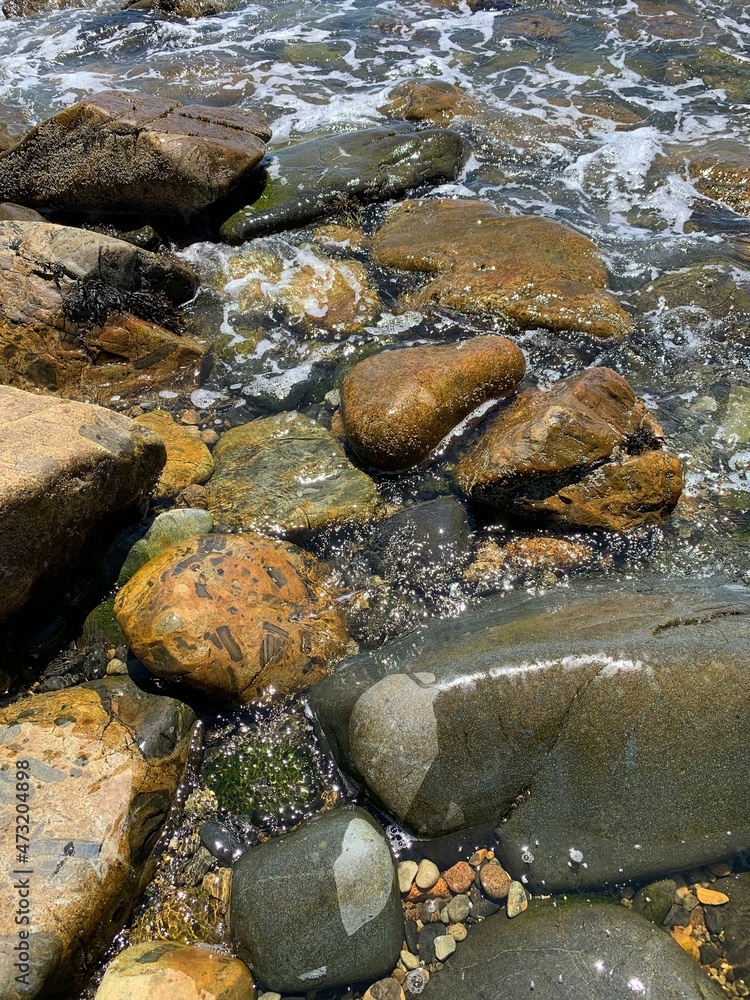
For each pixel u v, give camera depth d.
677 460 1.58
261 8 4.35
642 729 1.22
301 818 1.27
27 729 1.25
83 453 1.38
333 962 1.13
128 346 1.96
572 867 1.21
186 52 3.83
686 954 1.11
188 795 1.29
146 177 2.31
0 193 2.45
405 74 3.43
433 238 2.29
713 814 1.21
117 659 1.42
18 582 1.36
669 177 2.58
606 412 1.59
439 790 1.24
